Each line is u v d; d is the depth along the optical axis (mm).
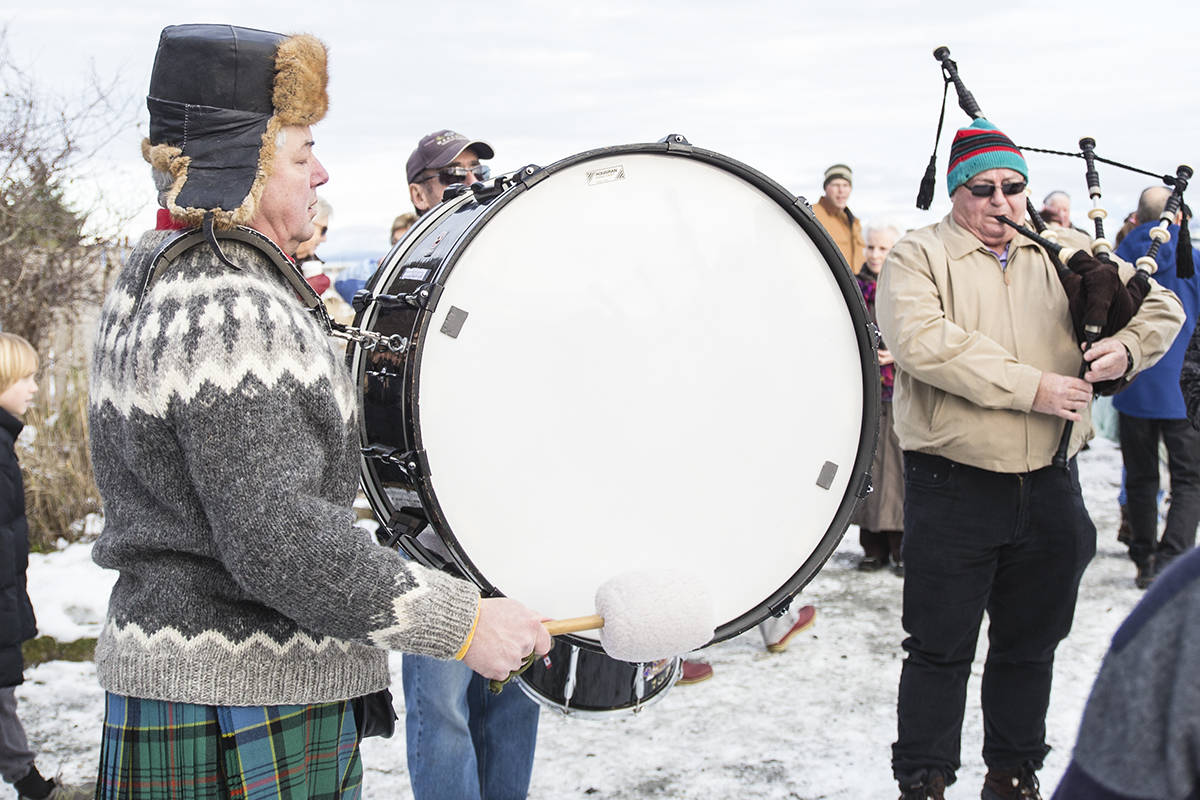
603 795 3352
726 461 2068
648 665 2158
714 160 2004
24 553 3316
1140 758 1024
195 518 1608
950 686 3076
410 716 2646
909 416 3078
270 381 1556
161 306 1579
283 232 1765
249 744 1640
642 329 1978
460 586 1646
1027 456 2955
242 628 1632
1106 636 4684
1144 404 5203
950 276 3059
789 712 3982
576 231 1928
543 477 1916
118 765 1653
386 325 1874
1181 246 3359
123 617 1651
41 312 6613
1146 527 5344
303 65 1693
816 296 2131
